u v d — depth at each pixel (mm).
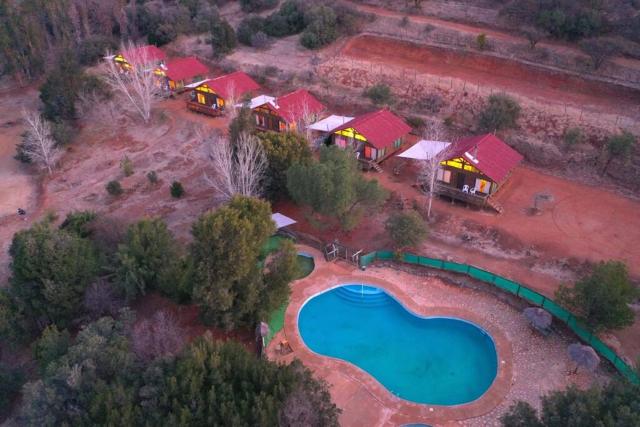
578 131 58469
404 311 43031
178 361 30938
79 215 51906
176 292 41406
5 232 57312
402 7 93750
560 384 35531
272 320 41406
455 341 40281
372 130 61625
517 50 75750
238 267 37031
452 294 44094
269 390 29500
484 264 46531
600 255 46094
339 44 90500
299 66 87562
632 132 59125
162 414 28484
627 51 69500
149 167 68438
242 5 112375
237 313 38688
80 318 42344
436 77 76188
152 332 35375
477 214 53125
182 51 102188
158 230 45031
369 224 52906
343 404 34875
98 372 31078
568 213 52281
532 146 61531
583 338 38031
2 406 38031
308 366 37875
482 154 53719
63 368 30016
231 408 28297
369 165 61625
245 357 31703
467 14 86625
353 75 81500
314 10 92875
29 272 41688
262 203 41312
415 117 69812
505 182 57906
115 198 61844
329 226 52656
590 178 57469
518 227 50500
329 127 66438
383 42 86625
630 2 75938
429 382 36875
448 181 55531
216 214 38125
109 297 42375
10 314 41781
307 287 45312
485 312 42000
